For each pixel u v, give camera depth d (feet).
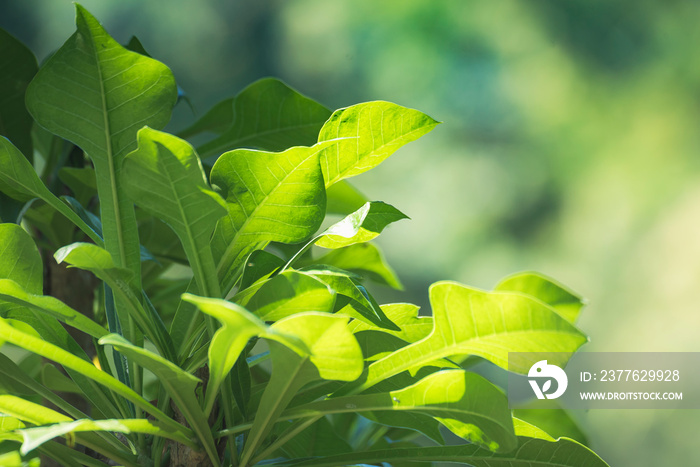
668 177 18.74
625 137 19.39
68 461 2.97
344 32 19.97
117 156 3.00
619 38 19.84
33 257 3.01
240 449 3.01
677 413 15.28
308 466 2.98
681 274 17.66
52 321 3.05
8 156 3.00
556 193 19.48
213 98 19.44
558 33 19.86
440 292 2.78
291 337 2.64
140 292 2.98
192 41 19.47
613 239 18.75
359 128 3.00
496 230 19.25
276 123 3.55
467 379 2.82
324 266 2.93
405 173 19.27
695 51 19.21
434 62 19.77
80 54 2.96
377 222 3.01
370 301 2.91
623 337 17.84
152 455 2.99
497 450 2.86
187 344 3.00
